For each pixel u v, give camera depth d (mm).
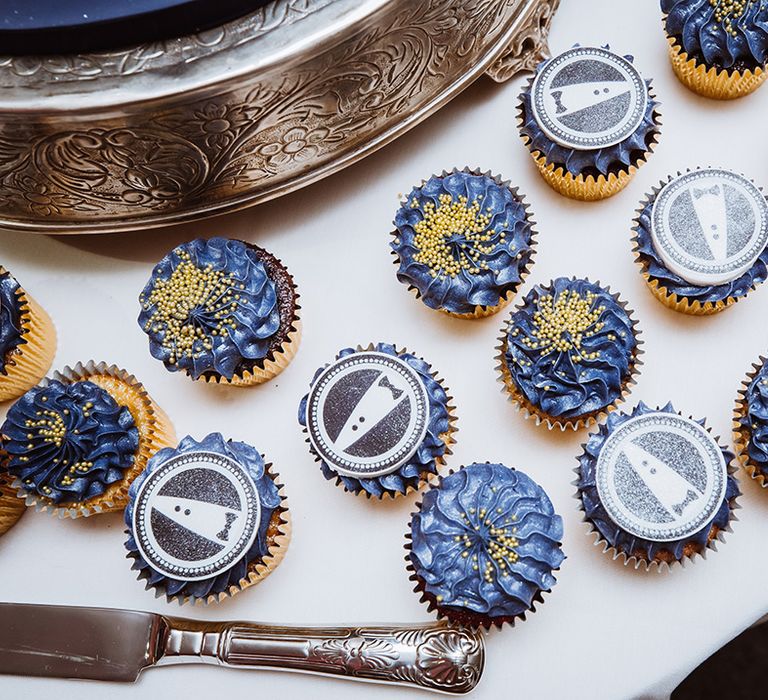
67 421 465
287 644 444
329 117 466
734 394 475
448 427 469
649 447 438
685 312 487
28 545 484
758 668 659
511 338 466
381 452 451
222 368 474
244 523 441
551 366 460
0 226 503
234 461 448
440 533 430
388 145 531
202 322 474
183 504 445
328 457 453
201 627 451
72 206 487
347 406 457
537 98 494
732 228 465
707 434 436
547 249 507
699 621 441
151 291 485
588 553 456
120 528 484
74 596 474
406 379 458
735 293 470
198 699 448
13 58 430
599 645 442
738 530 451
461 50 480
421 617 455
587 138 484
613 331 463
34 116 429
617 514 432
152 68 428
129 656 445
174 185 477
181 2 417
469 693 440
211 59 428
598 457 439
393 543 469
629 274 499
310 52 430
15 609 453
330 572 468
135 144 450
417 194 490
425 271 479
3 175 465
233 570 443
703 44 496
